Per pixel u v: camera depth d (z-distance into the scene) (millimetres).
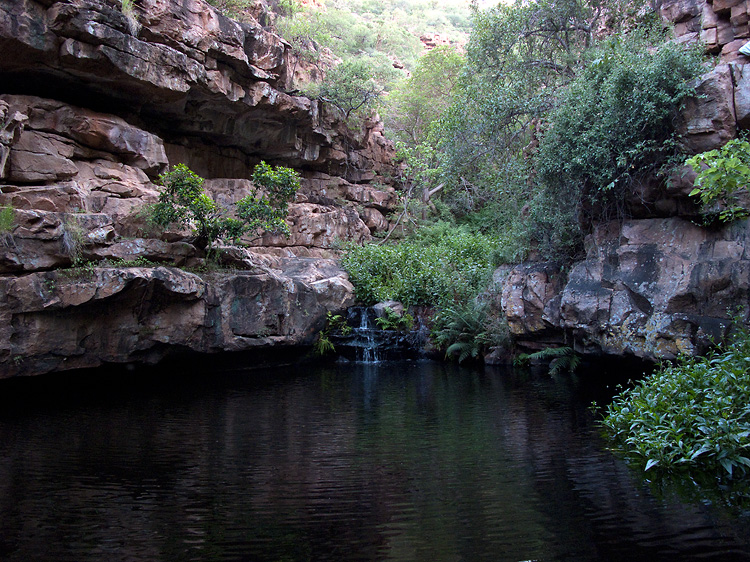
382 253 17562
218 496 4859
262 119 16703
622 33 13461
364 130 22391
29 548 3801
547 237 12297
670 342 8875
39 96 12547
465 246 18172
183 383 11086
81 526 4188
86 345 9734
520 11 15359
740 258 8594
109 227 10430
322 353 14922
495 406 8711
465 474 5438
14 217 8898
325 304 15352
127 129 13031
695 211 9414
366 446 6477
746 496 4734
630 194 10320
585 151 10242
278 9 22188
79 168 11992
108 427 7406
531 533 4043
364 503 4684
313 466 5723
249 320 12422
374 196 22344
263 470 5590
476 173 20500
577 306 10352
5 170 10688
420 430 7238
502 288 13562
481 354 14320
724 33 11023
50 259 9273
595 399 9125
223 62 14734
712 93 9078
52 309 9086
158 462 5848
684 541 3883
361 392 10125
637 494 4828
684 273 9172
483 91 15094
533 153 13688
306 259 17062
